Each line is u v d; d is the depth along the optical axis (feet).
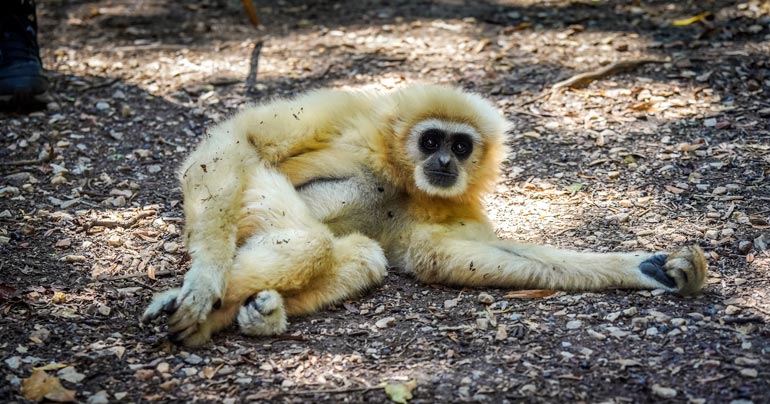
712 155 38.73
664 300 27.55
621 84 46.24
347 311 27.63
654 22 55.01
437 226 30.71
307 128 30.66
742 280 28.71
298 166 30.53
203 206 26.61
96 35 54.60
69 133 40.93
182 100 45.03
